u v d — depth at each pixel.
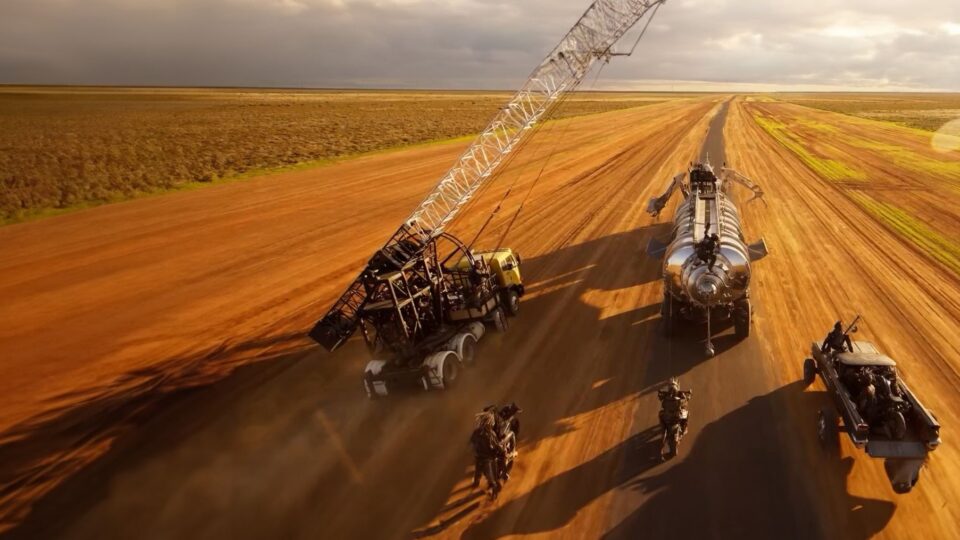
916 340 14.23
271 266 22.50
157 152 50.78
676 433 9.92
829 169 39.59
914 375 12.55
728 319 15.37
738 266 13.95
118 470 10.59
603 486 9.40
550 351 14.51
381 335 13.12
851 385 10.07
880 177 36.69
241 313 18.05
